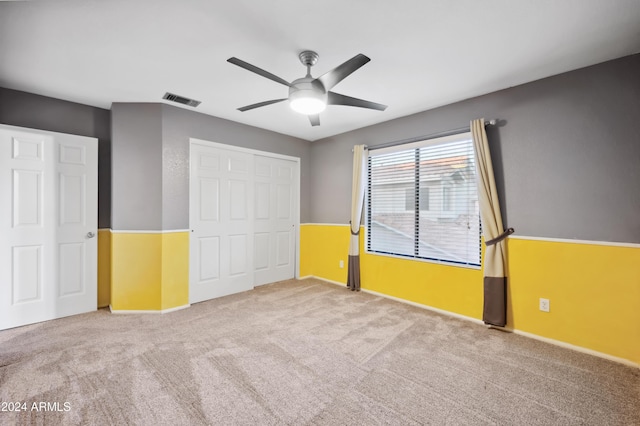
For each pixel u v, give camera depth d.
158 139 3.24
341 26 1.90
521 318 2.71
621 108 2.25
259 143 4.20
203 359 2.22
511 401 1.78
